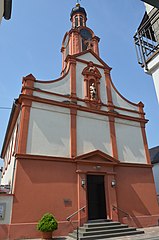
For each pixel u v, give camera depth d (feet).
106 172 44.42
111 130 51.01
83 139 46.09
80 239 31.73
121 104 57.47
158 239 31.37
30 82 45.55
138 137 54.65
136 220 43.34
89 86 54.19
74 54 56.44
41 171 38.01
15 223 32.48
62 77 51.13
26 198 34.83
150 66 10.40
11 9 7.49
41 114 43.32
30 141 39.70
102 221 39.50
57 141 42.63
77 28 68.85
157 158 71.97
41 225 32.09
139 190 47.11
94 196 43.34
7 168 56.65
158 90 9.75
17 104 44.80
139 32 13.28
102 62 60.54
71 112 47.26
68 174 40.50
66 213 36.99
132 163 49.16
